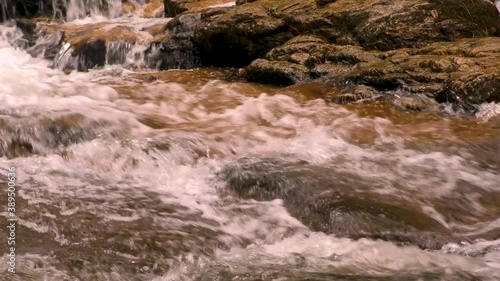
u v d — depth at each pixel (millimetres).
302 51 12930
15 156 8422
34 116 9008
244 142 9070
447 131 9789
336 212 6883
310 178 7656
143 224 6746
